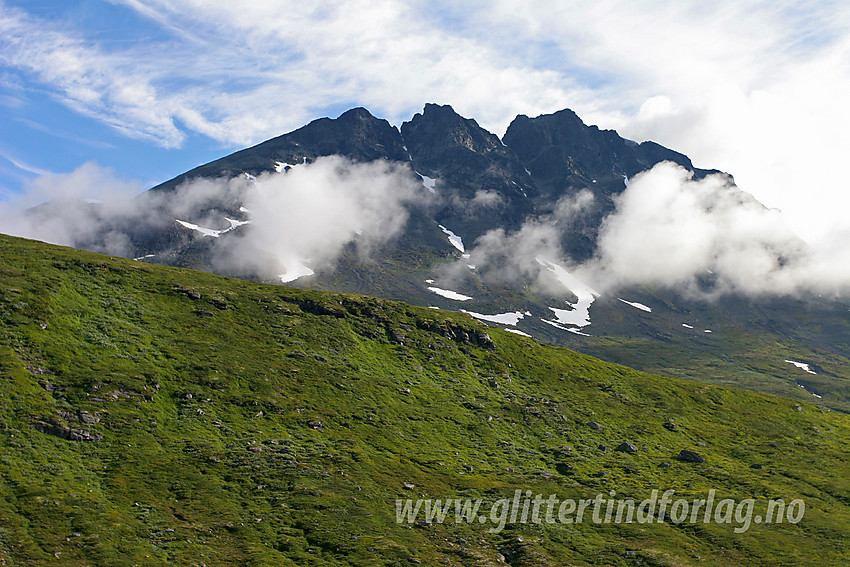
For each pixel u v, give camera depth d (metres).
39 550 50.97
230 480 72.56
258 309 126.06
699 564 69.56
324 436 89.88
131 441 74.69
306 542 62.00
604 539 74.88
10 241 129.50
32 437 68.56
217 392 91.94
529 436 108.56
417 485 81.12
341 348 120.81
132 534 56.91
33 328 88.81
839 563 71.81
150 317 108.31
